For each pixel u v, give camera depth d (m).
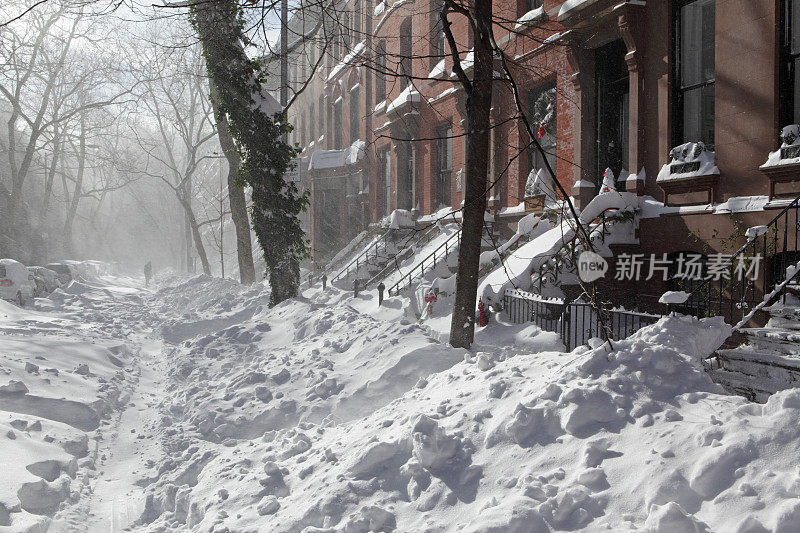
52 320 14.88
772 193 8.65
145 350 13.57
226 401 7.48
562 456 3.69
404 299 14.32
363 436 4.96
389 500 3.89
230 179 23.58
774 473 2.96
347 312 10.56
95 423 7.20
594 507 3.18
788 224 8.31
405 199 24.59
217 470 5.36
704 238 9.80
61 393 7.58
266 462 5.27
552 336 9.15
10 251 38.50
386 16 25.19
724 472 3.07
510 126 16.36
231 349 10.70
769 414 3.44
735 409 3.60
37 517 4.15
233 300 18.17
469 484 3.77
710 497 3.01
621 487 3.26
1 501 4.10
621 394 4.00
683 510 2.83
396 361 7.36
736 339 7.88
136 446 6.78
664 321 5.32
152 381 10.34
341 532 3.61
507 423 4.07
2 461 4.84
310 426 6.57
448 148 21.14
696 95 10.78
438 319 12.10
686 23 10.88
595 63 13.52
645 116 11.50
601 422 3.87
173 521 4.86
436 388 5.70
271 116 14.53
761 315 8.49
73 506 4.80
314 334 10.00
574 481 3.41
